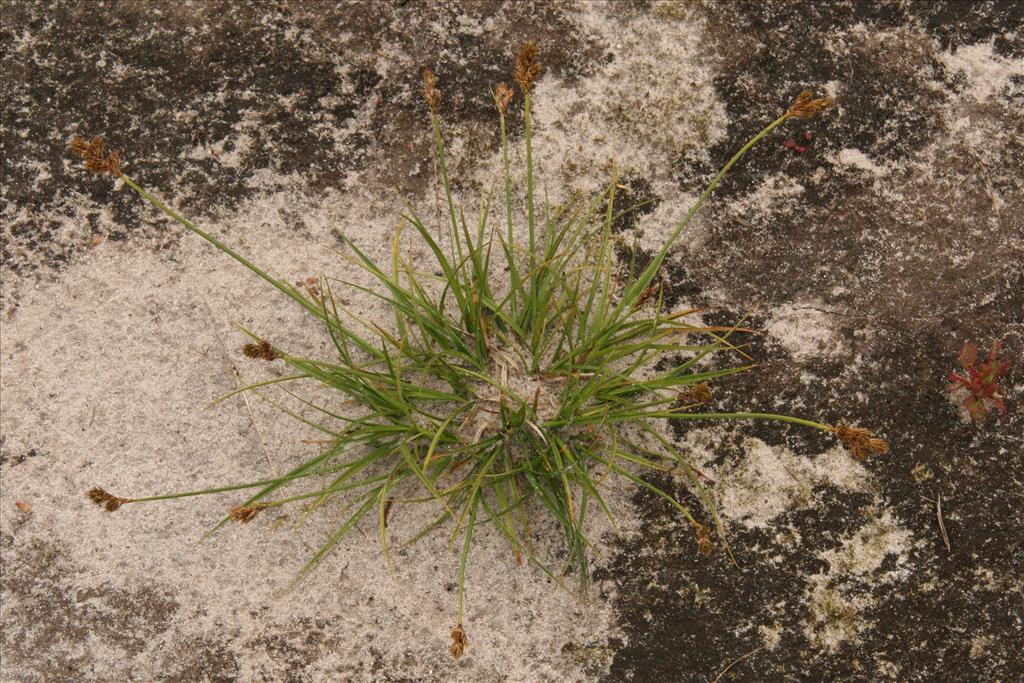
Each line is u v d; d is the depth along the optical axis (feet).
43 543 6.07
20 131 6.26
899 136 6.27
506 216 6.23
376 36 6.31
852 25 6.33
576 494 6.07
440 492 5.90
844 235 6.21
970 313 6.17
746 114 6.27
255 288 6.17
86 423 6.12
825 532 6.07
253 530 6.07
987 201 6.24
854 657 6.02
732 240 6.21
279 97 6.27
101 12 6.32
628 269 6.20
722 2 6.34
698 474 6.09
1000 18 6.34
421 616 6.03
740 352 6.15
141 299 6.17
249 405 6.12
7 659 6.03
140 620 6.04
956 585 6.05
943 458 6.10
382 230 6.21
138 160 6.24
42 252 6.20
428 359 6.07
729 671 6.02
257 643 6.03
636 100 6.28
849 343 6.15
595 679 6.01
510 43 6.31
